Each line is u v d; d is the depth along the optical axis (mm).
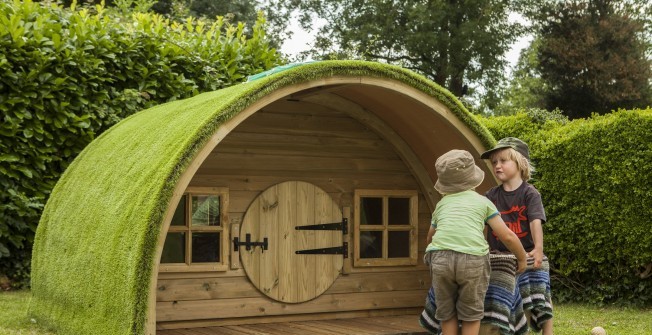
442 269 4770
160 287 6359
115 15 12219
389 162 7266
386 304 7211
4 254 8758
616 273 8766
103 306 5184
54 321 6137
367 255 7156
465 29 28828
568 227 9047
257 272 6691
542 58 30109
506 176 5480
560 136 9219
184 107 6066
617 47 30000
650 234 8383
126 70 9555
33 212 8844
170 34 10281
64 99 9055
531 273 5352
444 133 6457
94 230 5707
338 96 6922
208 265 6508
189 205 6473
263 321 6738
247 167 6723
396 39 29906
